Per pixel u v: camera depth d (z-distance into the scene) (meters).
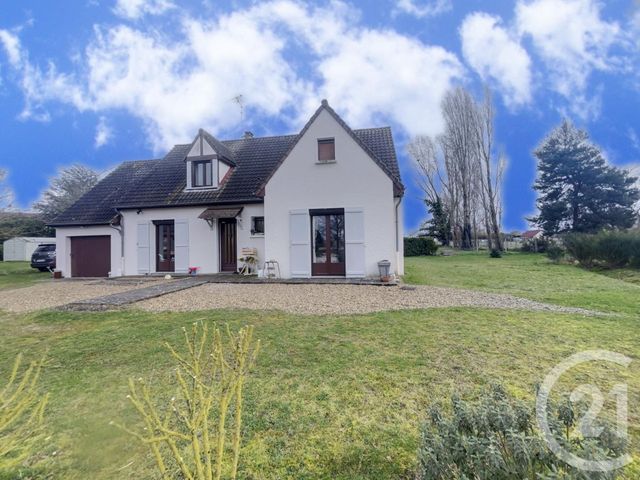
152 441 2.09
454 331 6.71
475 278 15.46
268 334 6.70
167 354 5.82
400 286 12.62
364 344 6.05
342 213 15.09
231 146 21.86
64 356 5.86
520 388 4.33
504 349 5.68
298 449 3.27
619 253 17.98
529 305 9.16
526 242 38.34
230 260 17.86
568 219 37.75
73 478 3.01
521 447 2.19
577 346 5.80
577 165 37.06
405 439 3.37
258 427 3.62
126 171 22.89
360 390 4.37
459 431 2.54
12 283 17.09
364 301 9.88
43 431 3.62
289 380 4.68
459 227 46.16
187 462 3.13
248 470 3.00
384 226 14.59
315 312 8.56
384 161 16.64
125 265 18.48
